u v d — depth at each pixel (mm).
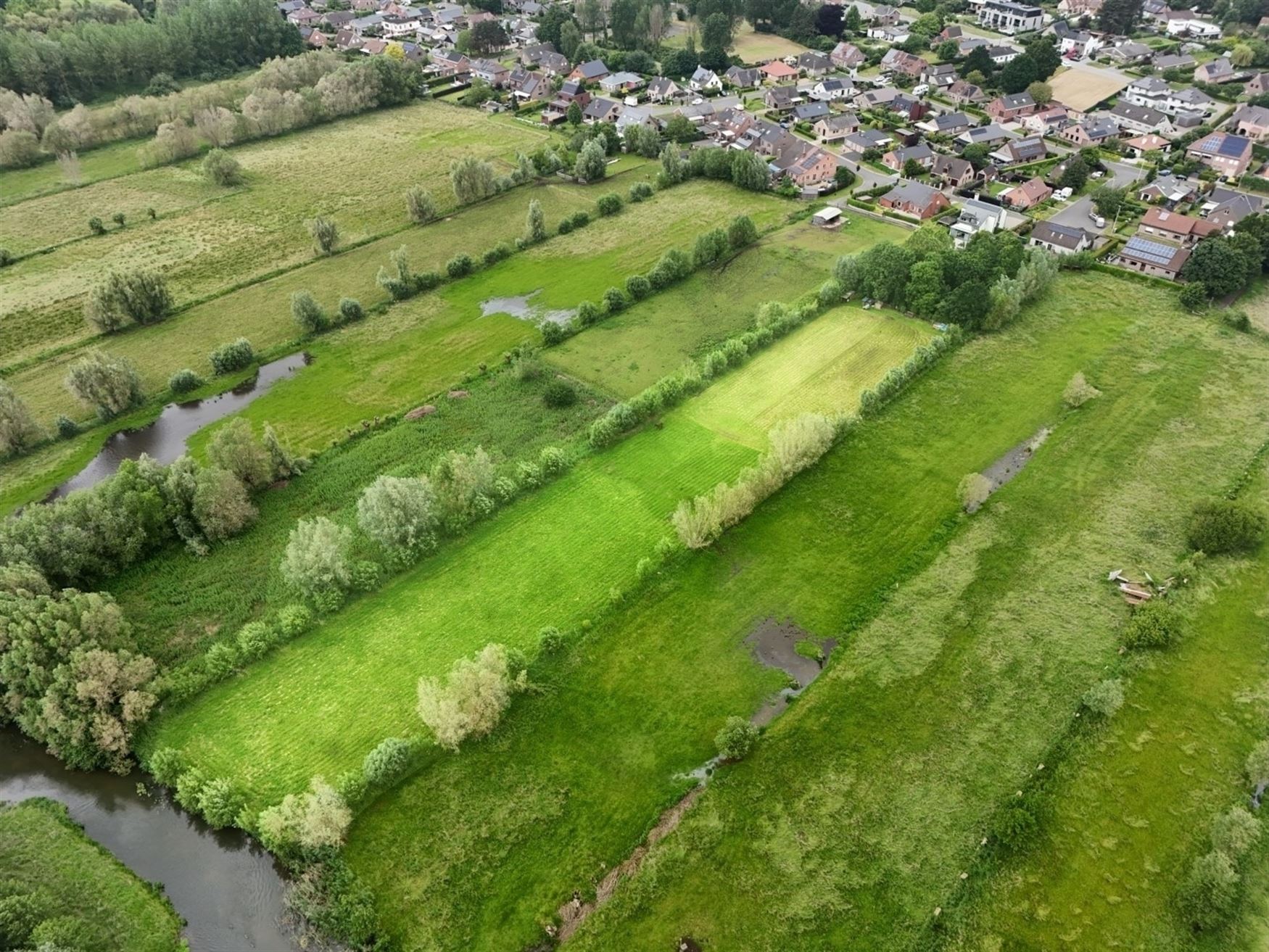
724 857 50875
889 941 46875
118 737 57125
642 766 56125
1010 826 51062
